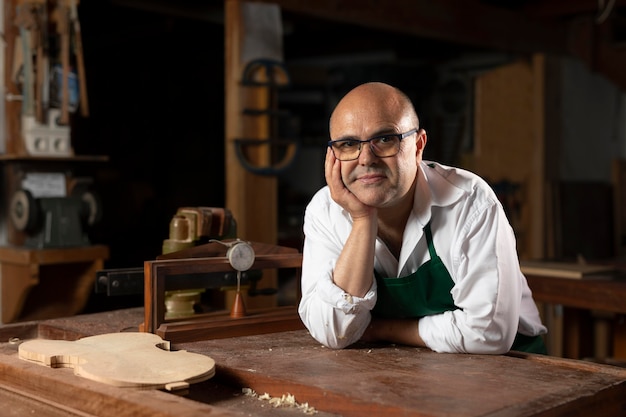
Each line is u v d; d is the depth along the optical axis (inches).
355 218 78.5
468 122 313.6
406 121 74.8
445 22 247.4
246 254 92.8
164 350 75.7
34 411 67.2
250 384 70.9
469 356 77.9
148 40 285.9
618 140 335.3
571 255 290.4
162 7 239.0
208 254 94.1
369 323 85.2
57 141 166.1
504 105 293.4
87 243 168.4
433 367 72.8
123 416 60.7
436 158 319.9
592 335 174.7
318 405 65.3
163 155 293.4
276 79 196.5
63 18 161.2
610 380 67.6
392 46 323.6
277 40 196.1
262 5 193.2
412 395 62.6
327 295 79.2
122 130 281.1
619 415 66.6
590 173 315.6
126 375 65.6
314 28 307.1
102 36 272.2
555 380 67.6
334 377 68.8
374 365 73.8
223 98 309.7
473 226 77.5
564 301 152.0
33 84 161.2
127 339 78.9
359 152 74.3
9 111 166.4
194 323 88.0
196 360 71.0
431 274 80.7
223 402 67.6
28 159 161.9
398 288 82.0
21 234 168.4
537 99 285.7
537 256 286.8
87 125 271.0
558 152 294.7
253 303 187.9
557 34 294.0
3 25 166.4
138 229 279.6
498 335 77.4
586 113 311.6
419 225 79.4
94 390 63.5
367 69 336.2
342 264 79.4
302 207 338.0
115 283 91.4
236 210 189.3
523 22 278.2
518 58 290.7
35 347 75.2
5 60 166.2
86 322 97.6
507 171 293.1
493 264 77.0
